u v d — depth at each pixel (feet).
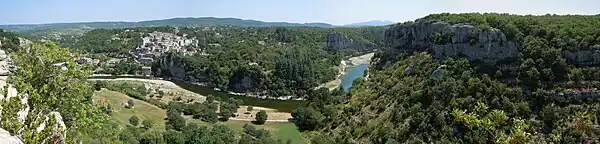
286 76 537.65
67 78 85.61
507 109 211.61
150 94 447.83
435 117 226.99
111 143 141.90
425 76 284.20
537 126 196.44
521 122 69.15
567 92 204.33
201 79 596.70
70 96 86.48
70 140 70.03
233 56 610.65
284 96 520.83
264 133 283.38
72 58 88.79
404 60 345.51
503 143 67.72
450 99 234.58
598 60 212.64
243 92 541.75
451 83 243.19
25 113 67.62
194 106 351.25
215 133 250.37
